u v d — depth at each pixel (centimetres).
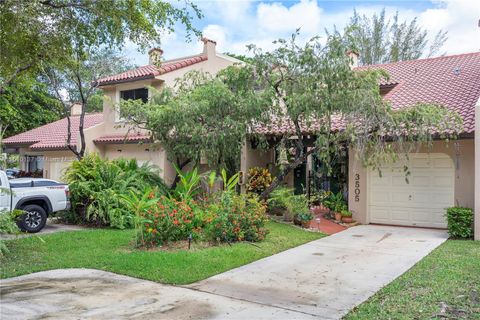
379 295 639
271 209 1477
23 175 2420
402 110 1103
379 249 1005
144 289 679
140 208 1017
